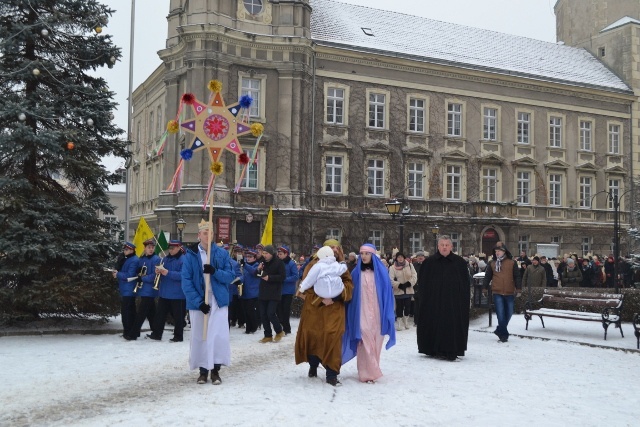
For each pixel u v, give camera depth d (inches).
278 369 443.5
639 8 2087.8
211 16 1376.7
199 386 380.2
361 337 402.6
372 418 310.5
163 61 1496.1
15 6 642.2
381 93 1595.7
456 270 502.9
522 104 1797.5
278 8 1455.5
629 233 981.2
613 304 632.4
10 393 361.4
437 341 498.9
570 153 1863.9
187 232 1343.5
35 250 587.8
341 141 1526.8
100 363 459.2
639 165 1967.3
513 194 1771.7
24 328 623.8
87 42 674.8
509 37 1999.3
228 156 1393.9
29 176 645.3
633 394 377.7
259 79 1435.8
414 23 1836.9
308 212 1441.9
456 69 1678.2
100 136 673.6
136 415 311.1
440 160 1668.3
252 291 666.8
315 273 387.2
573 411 333.4
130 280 583.2
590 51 2128.4
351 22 1694.1
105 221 682.8
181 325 580.1
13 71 626.5
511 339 626.5
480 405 342.3
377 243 1567.4
